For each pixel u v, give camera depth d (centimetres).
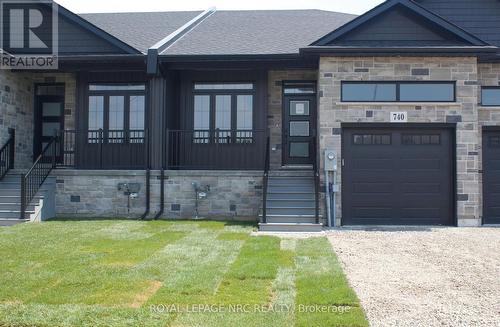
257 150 1309
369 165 1105
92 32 1266
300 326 429
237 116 1319
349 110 1098
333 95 1102
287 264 654
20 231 922
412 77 1101
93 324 434
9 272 606
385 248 783
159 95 1212
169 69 1260
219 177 1164
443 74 1098
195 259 683
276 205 1073
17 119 1319
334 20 1581
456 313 467
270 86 1351
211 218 1158
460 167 1088
